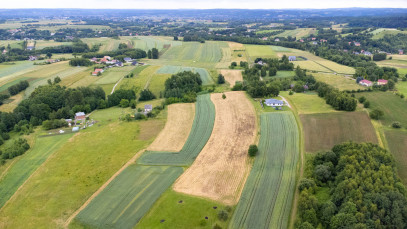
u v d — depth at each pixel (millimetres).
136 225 56656
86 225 57781
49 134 104250
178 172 75000
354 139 86500
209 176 72250
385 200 51531
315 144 85125
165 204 62062
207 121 108125
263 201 61562
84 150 89375
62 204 64688
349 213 50688
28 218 60875
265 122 103500
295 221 54938
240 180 69750
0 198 68625
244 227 54625
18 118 115562
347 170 60656
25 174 78125
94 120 117188
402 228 47719
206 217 57344
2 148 96188
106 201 64625
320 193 61969
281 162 76938
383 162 66125
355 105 109375
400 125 93625
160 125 106875
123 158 83500
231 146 87375
